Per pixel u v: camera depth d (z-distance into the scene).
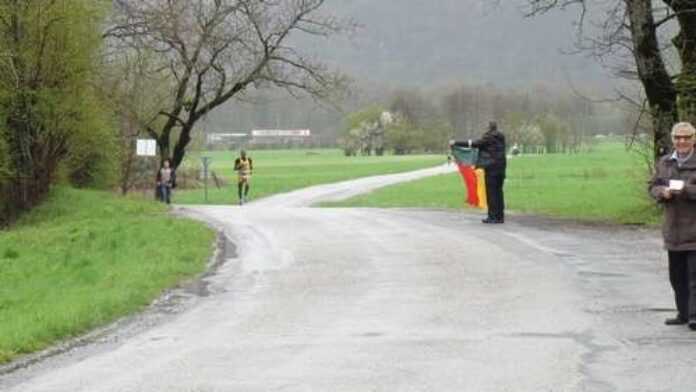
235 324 23.52
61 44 67.44
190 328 23.31
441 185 116.19
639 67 47.09
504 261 32.75
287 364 18.64
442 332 21.36
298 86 93.12
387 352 19.41
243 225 49.38
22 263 44.88
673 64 50.56
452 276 29.86
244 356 19.56
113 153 89.44
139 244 44.66
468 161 60.34
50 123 69.12
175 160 94.06
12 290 36.69
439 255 34.84
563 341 19.92
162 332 22.95
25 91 66.94
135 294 28.12
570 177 126.12
